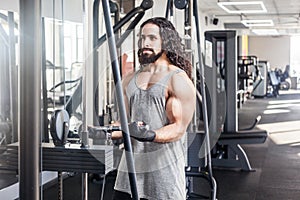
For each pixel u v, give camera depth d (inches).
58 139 57.6
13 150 60.6
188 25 102.7
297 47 806.5
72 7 161.9
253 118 402.6
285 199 159.8
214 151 209.3
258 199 159.9
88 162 55.5
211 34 198.4
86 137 57.9
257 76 508.1
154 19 61.4
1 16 131.9
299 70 808.3
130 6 157.5
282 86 761.6
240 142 203.2
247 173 200.1
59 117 58.4
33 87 34.7
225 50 198.5
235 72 199.0
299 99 597.9
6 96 121.6
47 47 146.1
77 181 144.0
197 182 162.7
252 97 613.3
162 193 62.1
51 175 155.3
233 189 173.2
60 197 68.4
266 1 406.3
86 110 59.4
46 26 146.0
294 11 485.4
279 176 194.4
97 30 74.2
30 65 34.7
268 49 804.6
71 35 157.6
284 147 266.8
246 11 482.6
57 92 131.7
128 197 62.8
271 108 487.8
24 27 34.8
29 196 34.9
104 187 72.5
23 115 34.9
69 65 149.3
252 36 808.9
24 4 34.6
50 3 149.5
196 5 101.3
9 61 126.3
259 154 245.8
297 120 389.7
